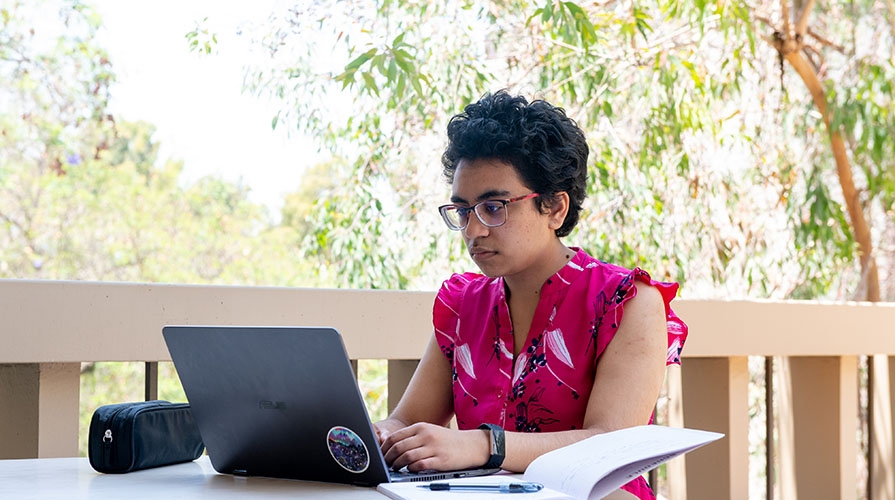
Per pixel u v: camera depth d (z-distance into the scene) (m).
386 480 1.16
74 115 6.94
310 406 1.17
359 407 1.13
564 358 1.49
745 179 4.30
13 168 8.14
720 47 4.27
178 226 9.02
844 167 4.60
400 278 3.89
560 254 1.55
